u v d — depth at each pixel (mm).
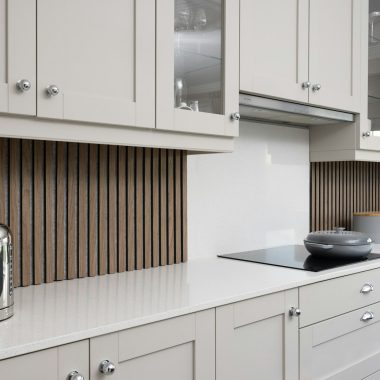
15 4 1202
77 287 1536
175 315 1264
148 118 1483
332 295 1792
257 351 1522
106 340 1134
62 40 1295
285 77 1979
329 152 2555
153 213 1907
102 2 1379
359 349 1940
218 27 1732
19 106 1210
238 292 1457
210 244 2172
